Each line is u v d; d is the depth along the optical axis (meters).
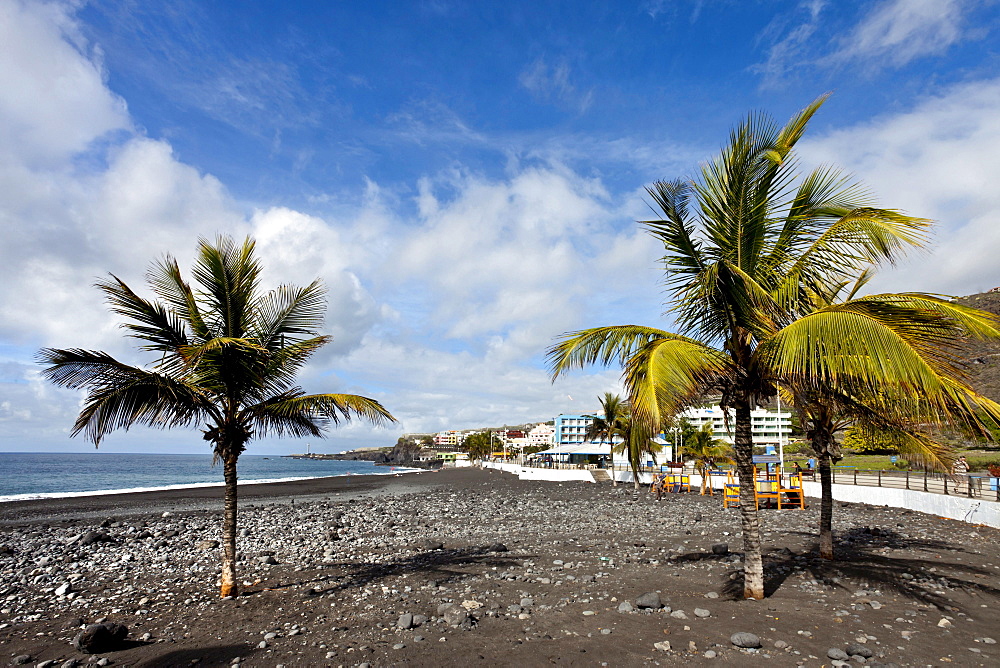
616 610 9.27
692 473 47.91
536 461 92.31
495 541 19.44
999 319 6.53
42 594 12.55
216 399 11.20
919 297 7.36
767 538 17.69
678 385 7.78
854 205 8.80
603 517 26.98
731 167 9.14
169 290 10.95
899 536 17.61
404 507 36.53
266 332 11.62
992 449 36.41
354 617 9.56
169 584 13.23
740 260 9.18
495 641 7.95
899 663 6.63
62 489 64.50
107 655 8.06
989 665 6.54
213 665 7.47
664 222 9.53
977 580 10.91
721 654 7.06
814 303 9.95
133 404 10.19
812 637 7.59
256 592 11.82
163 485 69.94
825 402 10.70
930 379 6.44
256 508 37.06
